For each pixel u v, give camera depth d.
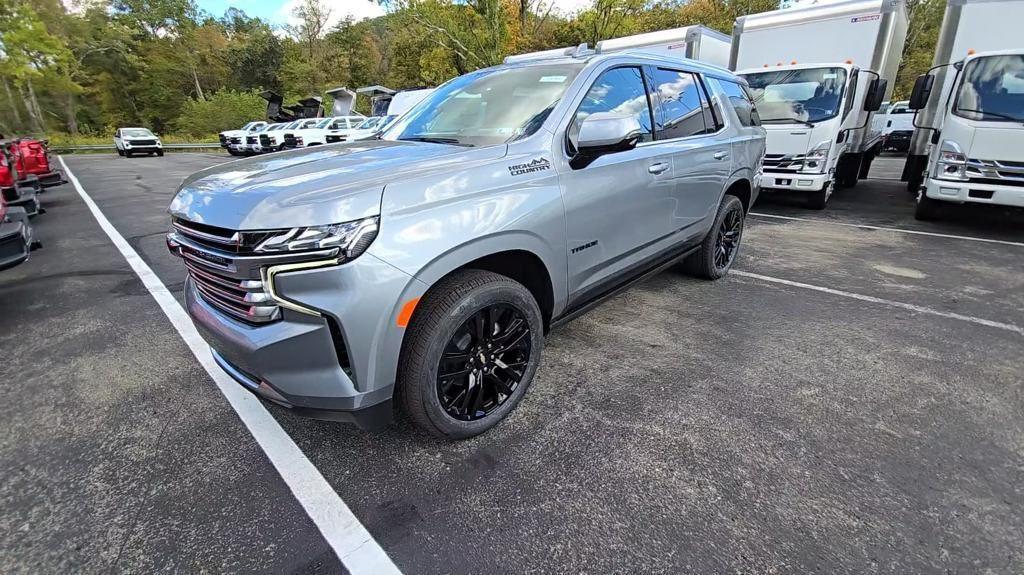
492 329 2.32
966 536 1.78
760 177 4.91
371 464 2.22
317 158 2.34
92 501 2.04
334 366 1.86
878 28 7.61
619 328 3.60
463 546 1.79
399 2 21.05
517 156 2.34
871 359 3.11
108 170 16.81
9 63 33.59
